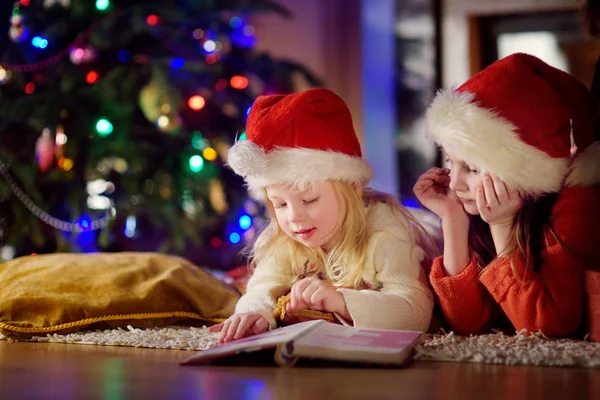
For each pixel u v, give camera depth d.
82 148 2.64
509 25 3.95
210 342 1.33
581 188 1.31
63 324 1.46
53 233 2.76
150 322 1.56
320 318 1.39
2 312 1.46
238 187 2.82
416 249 1.43
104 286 1.57
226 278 2.08
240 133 2.75
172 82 2.53
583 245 1.31
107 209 2.67
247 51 2.93
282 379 1.02
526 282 1.30
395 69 4.07
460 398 0.91
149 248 2.85
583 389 0.96
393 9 4.07
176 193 2.68
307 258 1.50
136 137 2.69
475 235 1.45
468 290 1.37
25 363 1.17
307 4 4.19
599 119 1.42
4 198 2.62
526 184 1.28
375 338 1.18
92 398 0.92
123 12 2.63
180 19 2.64
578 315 1.32
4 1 2.69
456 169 1.33
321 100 1.40
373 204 1.48
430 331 1.47
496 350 1.18
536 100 1.29
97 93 2.54
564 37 3.88
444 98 1.32
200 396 0.92
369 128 4.11
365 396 0.92
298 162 1.35
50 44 2.70
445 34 4.02
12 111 2.54
